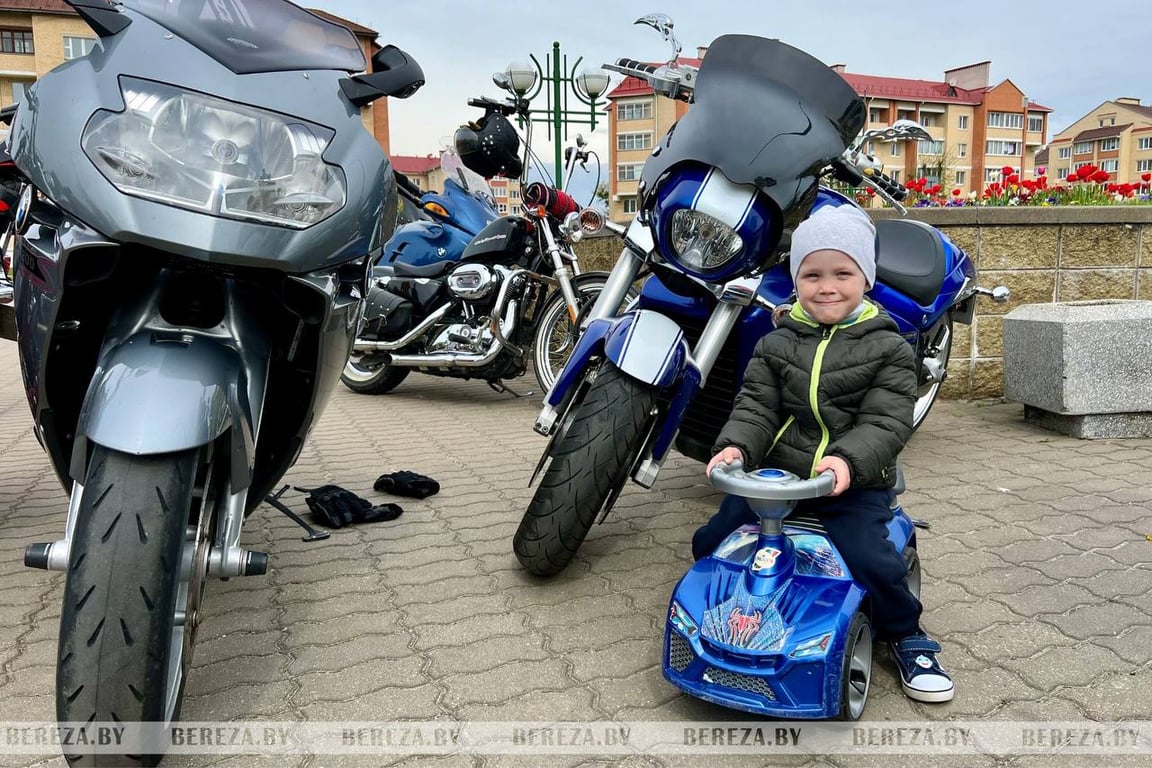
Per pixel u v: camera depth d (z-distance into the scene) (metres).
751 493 1.96
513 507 3.84
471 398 6.82
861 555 2.18
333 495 3.67
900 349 2.23
